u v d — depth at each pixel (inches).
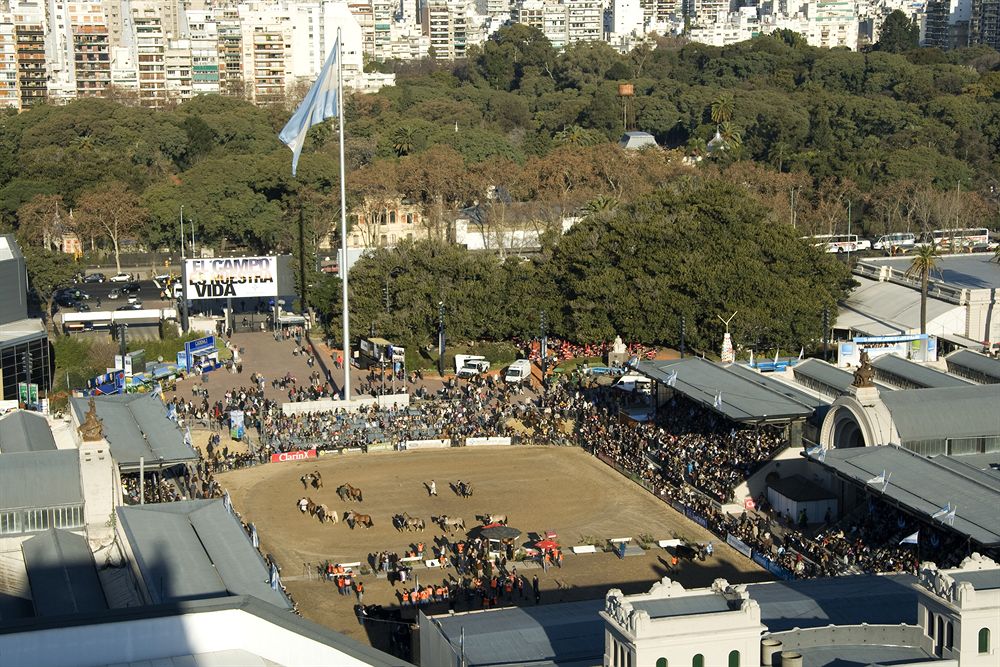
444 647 3779.5
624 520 6003.9
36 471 5211.6
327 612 4928.6
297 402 7829.7
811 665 3186.5
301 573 5339.6
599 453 7007.9
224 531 4854.8
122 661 2962.6
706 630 3048.7
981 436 5846.5
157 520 4896.7
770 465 6102.4
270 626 3041.3
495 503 6259.8
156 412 6707.7
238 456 6904.5
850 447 5895.7
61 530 5152.6
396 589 5132.9
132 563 4537.4
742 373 7135.8
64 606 4387.3
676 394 7416.3
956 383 6756.9
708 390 6742.1
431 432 7411.4
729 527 5693.9
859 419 5728.3
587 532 5841.5
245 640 3046.3
